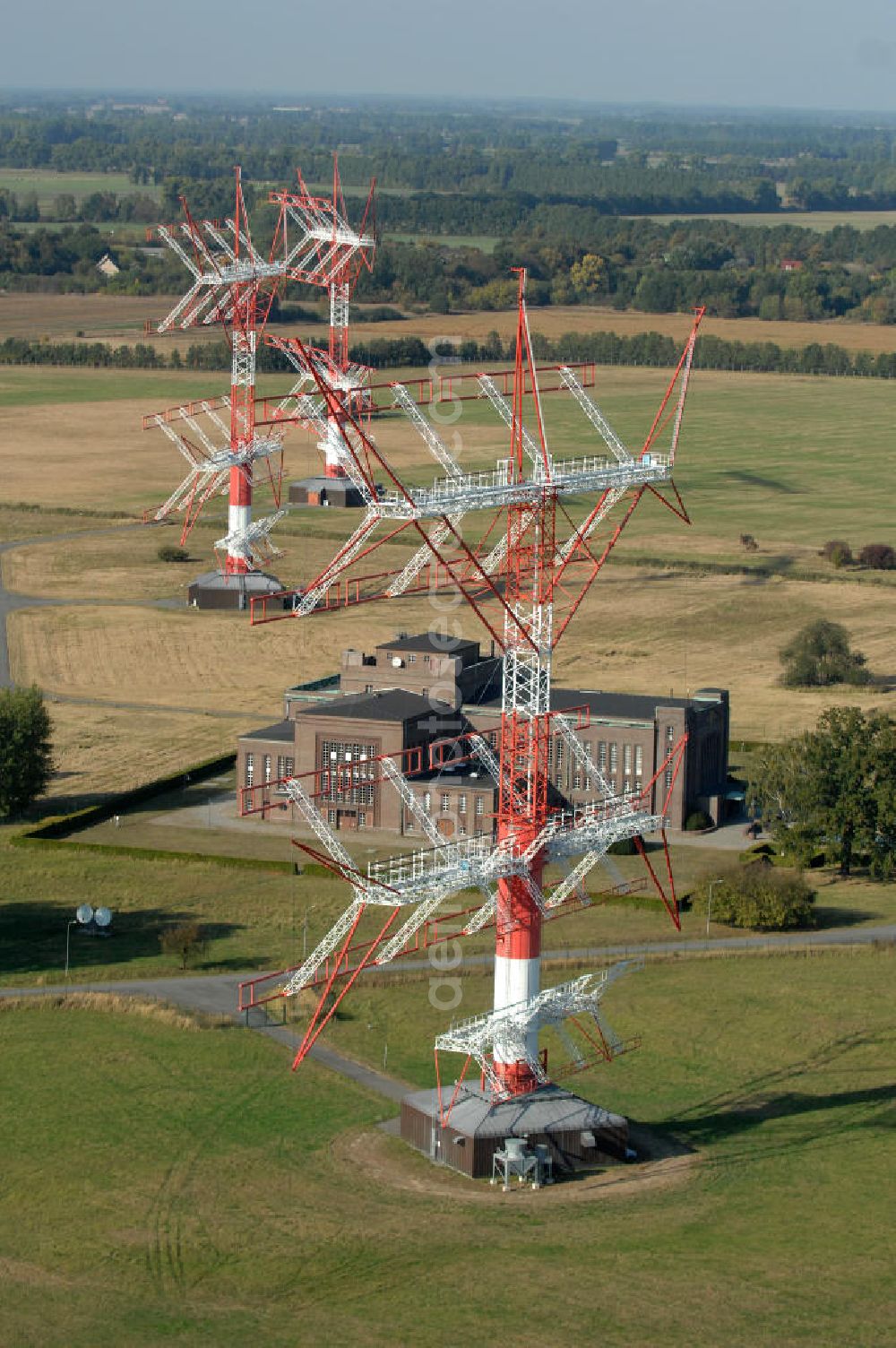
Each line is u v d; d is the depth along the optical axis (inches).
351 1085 5462.6
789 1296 4338.1
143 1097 5359.3
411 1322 4222.4
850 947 6560.0
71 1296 4333.2
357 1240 4576.8
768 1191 4864.7
